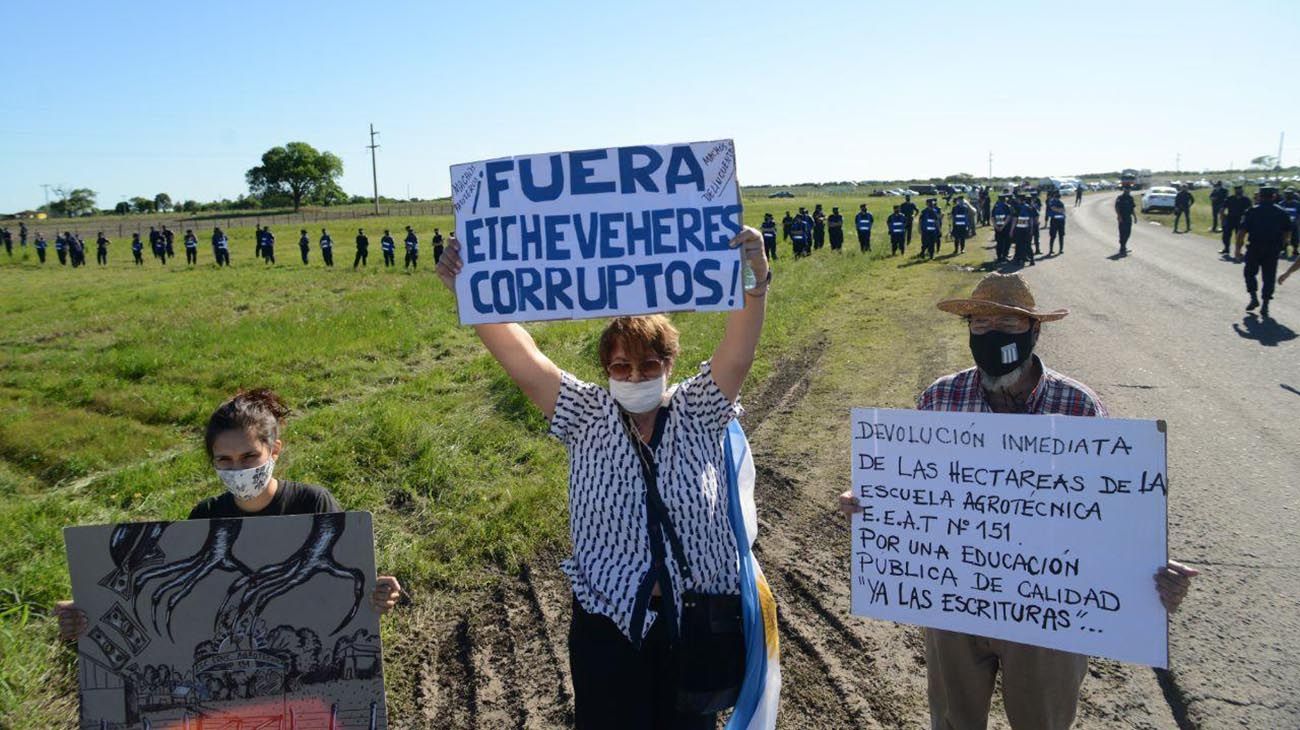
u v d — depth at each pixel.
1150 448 2.34
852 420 2.71
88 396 11.12
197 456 8.28
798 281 18.67
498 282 2.66
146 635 2.51
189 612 2.50
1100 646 2.44
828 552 5.31
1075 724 3.52
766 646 2.66
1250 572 4.66
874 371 9.97
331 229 63.84
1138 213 41.47
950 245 28.50
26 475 8.37
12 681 3.91
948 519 2.61
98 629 2.51
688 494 2.53
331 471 6.84
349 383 11.41
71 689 4.00
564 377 2.66
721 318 13.27
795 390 9.33
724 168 2.56
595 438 2.58
